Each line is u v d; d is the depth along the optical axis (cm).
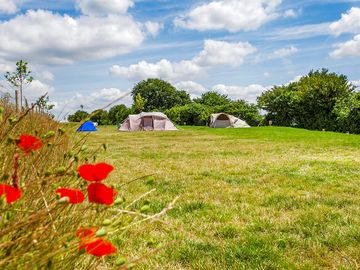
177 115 6062
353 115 4278
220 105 6419
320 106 4944
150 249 428
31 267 121
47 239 144
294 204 658
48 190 177
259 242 466
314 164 1205
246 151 1678
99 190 122
